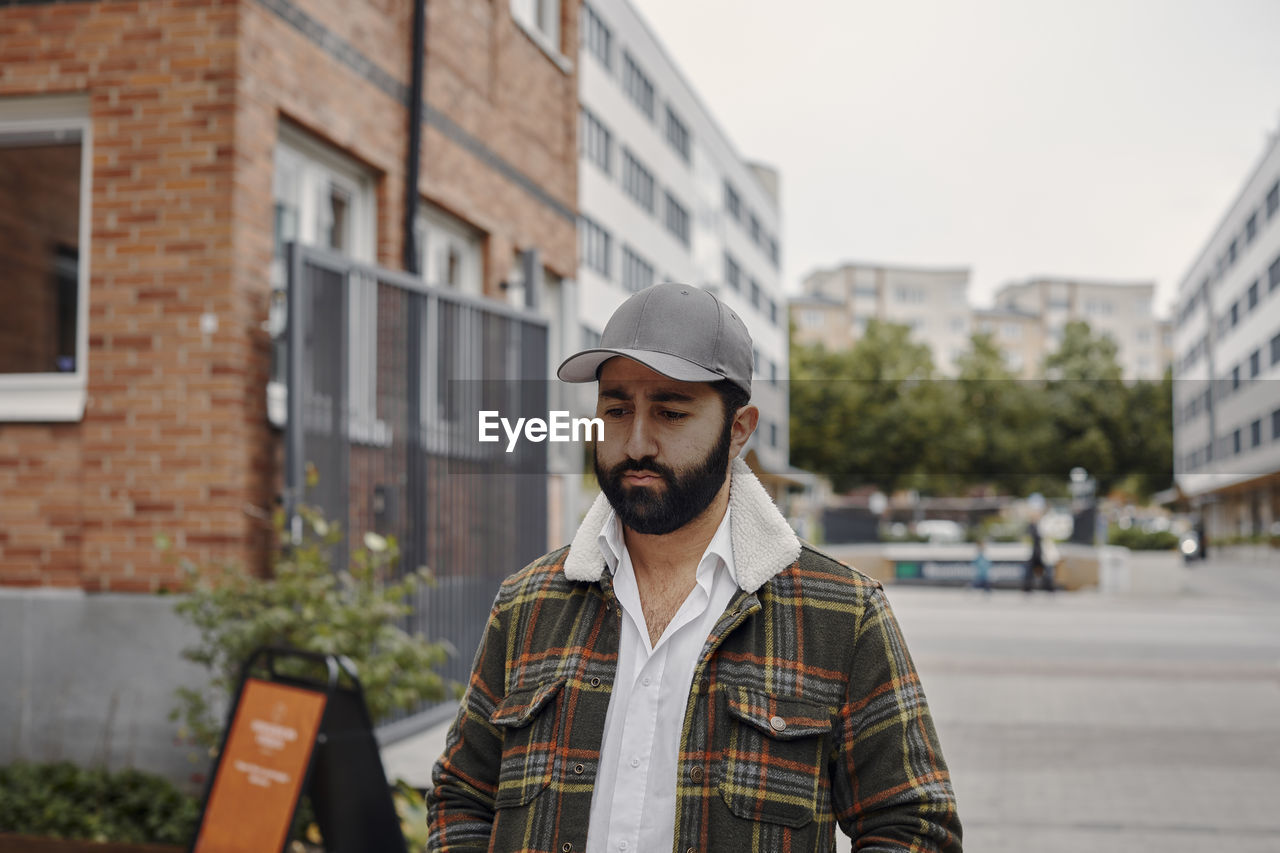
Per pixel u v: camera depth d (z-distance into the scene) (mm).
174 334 5844
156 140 5953
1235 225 59250
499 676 1894
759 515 1787
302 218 6902
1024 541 33844
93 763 5699
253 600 5148
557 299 11266
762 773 1640
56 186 6160
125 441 5852
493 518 8117
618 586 1811
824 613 1740
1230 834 5664
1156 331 130500
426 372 7449
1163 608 22641
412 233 7777
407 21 7859
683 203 43375
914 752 1690
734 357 1751
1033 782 6789
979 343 60156
